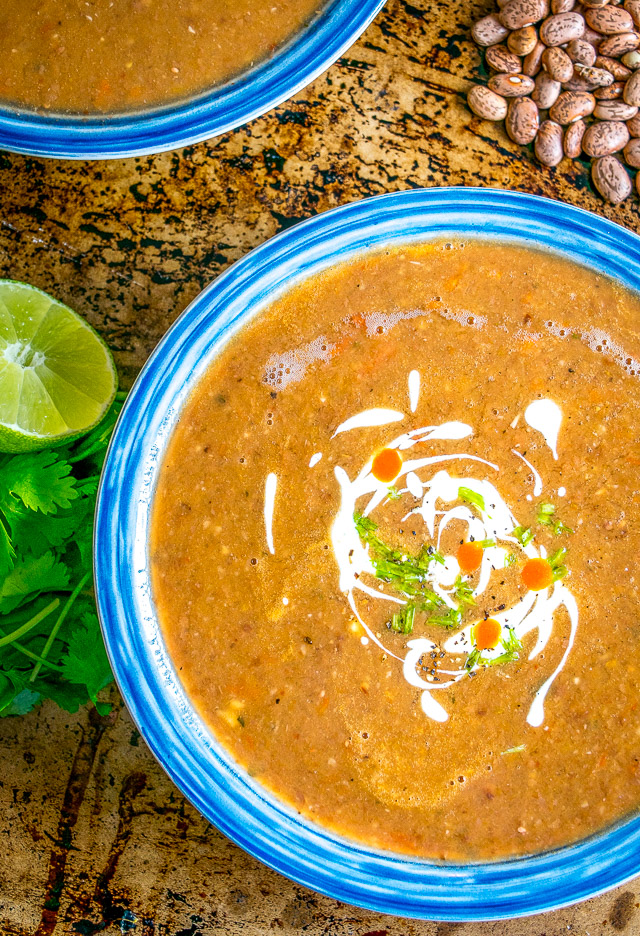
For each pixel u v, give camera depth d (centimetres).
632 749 50
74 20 50
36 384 49
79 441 51
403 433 50
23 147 50
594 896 50
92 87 50
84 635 49
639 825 50
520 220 49
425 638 50
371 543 50
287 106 52
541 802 50
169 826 51
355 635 50
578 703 50
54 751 51
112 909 51
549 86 51
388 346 50
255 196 52
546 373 50
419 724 50
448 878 50
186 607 49
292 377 50
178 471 49
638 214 52
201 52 50
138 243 52
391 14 52
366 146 52
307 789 50
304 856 49
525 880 50
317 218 48
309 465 50
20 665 50
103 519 49
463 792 50
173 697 49
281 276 49
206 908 51
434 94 52
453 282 50
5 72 50
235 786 49
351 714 50
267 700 50
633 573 50
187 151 52
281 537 50
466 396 50
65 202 51
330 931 51
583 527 50
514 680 50
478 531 50
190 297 52
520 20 51
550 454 50
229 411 50
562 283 50
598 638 50
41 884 51
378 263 49
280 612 50
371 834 50
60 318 49
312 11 50
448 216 49
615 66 51
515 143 52
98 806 51
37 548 49
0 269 51
